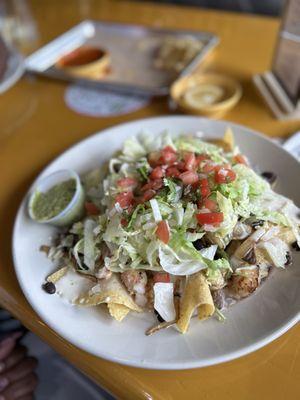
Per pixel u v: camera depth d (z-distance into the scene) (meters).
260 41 0.59
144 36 0.65
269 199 0.33
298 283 0.28
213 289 0.28
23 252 0.33
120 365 0.26
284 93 0.46
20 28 0.67
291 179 0.35
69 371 0.41
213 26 0.65
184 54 0.57
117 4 0.75
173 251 0.29
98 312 0.28
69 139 0.47
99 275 0.30
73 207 0.35
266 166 0.37
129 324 0.27
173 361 0.24
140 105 0.51
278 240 0.30
